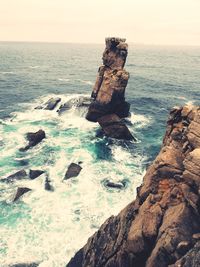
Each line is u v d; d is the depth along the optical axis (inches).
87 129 2100.1
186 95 3558.1
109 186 1389.0
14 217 1172.5
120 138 1961.1
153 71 5910.4
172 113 945.5
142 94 3457.2
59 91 3371.1
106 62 2246.6
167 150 865.5
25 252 1018.7
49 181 1405.0
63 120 2273.6
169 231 708.0
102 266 856.3
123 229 853.8
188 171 743.7
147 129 2213.3
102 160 1659.7
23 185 1373.0
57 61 7322.8
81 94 3230.8
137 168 1588.3
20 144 1795.0
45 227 1125.1
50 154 1689.2
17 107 2608.3
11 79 4077.3
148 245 764.0
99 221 1162.0
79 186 1376.7
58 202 1262.3
